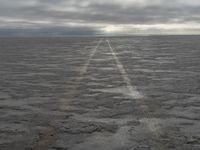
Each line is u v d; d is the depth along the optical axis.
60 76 15.82
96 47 51.84
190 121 7.21
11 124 7.04
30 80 14.46
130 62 23.72
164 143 5.65
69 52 38.31
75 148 5.41
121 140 5.84
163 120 7.30
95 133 6.31
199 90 11.49
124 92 11.16
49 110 8.42
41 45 65.94
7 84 13.25
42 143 5.70
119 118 7.50
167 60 25.50
